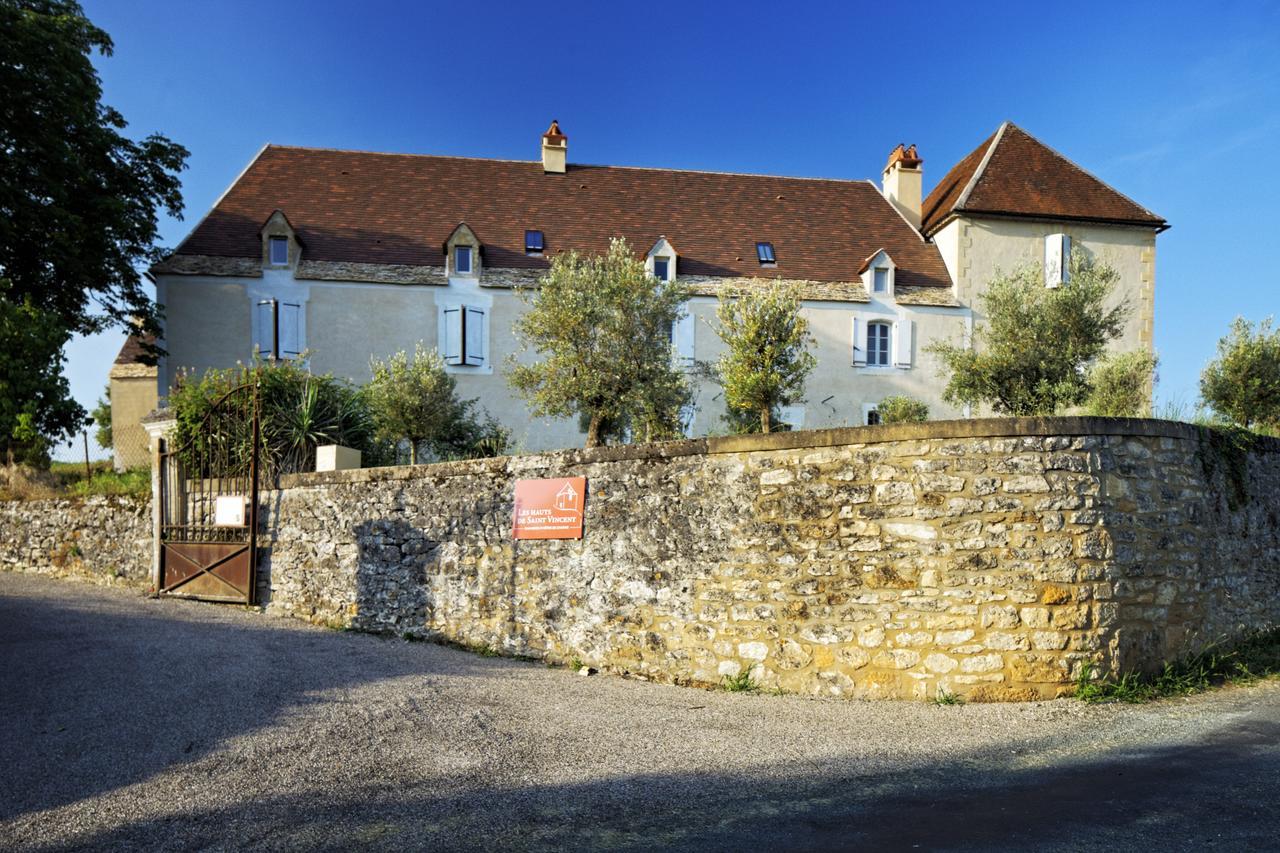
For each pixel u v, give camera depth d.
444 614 9.69
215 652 8.25
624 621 8.16
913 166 28.28
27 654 7.84
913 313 24.38
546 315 13.87
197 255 22.31
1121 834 3.90
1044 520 6.62
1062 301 12.87
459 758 5.27
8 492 15.62
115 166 20.28
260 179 24.75
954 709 6.38
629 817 4.31
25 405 15.25
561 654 8.60
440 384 15.29
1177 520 7.32
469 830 4.15
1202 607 7.48
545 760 5.27
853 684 6.95
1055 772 4.88
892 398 22.78
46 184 17.81
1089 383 12.45
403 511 10.23
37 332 15.21
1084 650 6.54
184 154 21.55
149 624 9.71
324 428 13.55
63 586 12.79
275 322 22.06
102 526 13.48
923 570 6.79
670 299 14.27
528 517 9.04
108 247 19.83
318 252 22.97
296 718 6.04
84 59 18.59
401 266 23.12
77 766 5.05
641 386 13.59
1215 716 6.03
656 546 8.05
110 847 3.98
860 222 27.03
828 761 5.22
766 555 7.41
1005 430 6.73
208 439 12.31
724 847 3.89
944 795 4.55
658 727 6.04
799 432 7.35
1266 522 8.84
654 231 25.50
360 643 9.41
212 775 4.91
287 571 11.32
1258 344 13.04
